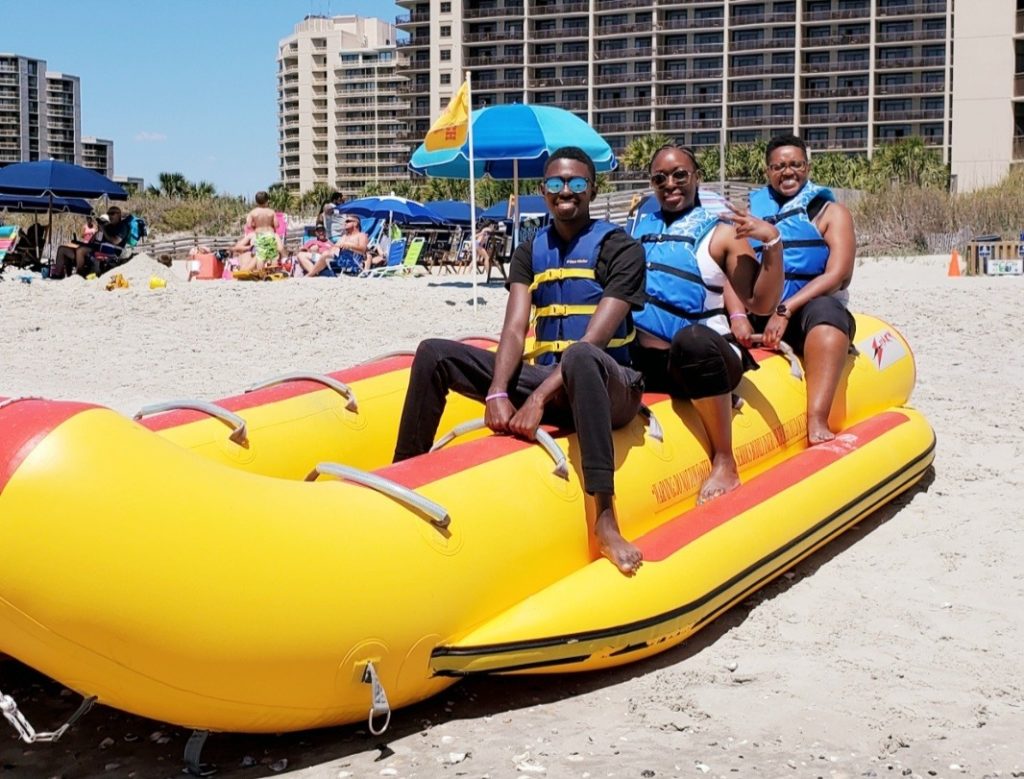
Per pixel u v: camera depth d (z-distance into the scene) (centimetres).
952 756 342
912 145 6881
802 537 483
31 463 296
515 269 456
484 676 397
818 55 9869
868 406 638
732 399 530
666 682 395
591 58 10356
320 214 2289
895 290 1453
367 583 329
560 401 430
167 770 336
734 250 510
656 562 408
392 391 551
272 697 321
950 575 512
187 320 1242
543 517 390
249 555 311
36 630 298
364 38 16938
